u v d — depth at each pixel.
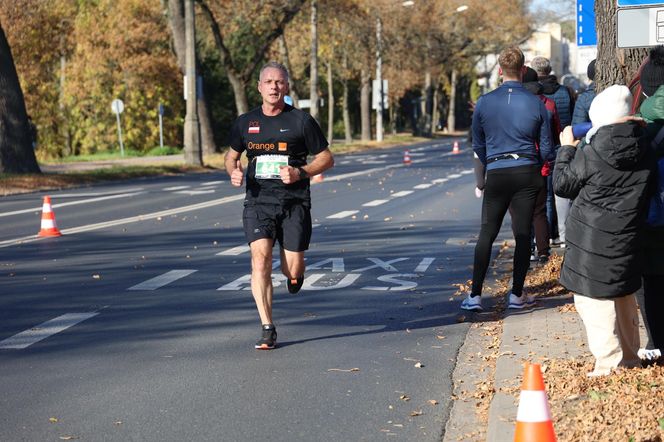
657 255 8.19
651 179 7.77
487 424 7.39
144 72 78.25
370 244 18.52
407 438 7.20
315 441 7.15
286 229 10.17
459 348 10.09
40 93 80.56
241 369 9.26
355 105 131.38
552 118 14.20
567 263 7.95
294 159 10.18
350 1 70.69
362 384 8.70
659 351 8.45
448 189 32.59
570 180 7.80
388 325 11.27
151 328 11.13
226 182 38.16
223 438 7.23
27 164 39.34
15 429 7.47
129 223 22.88
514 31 101.44
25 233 21.12
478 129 11.79
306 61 85.25
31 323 11.48
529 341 9.70
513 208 11.65
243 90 62.84
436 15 94.12
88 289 13.76
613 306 7.92
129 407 8.03
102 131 82.81
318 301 12.78
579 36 16.58
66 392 8.50
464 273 14.98
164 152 76.12
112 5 77.94
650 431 6.33
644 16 10.08
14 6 64.81
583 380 7.66
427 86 113.12
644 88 8.54
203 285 14.00
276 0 59.62
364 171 44.22
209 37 65.12
